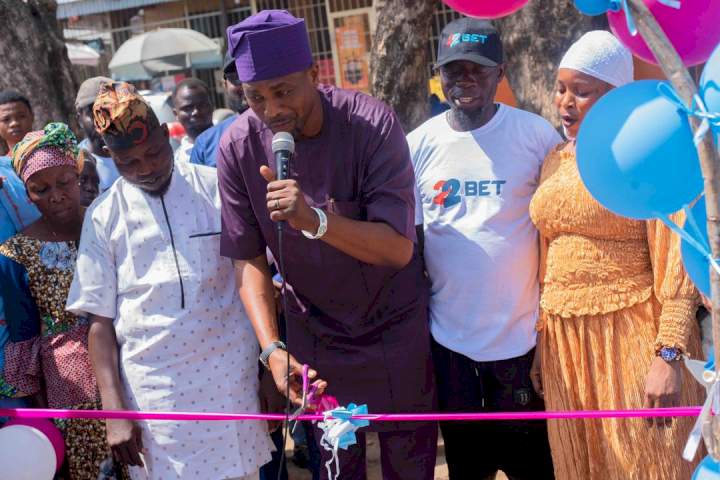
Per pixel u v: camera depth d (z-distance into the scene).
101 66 15.98
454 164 3.54
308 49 2.97
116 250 3.41
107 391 3.37
